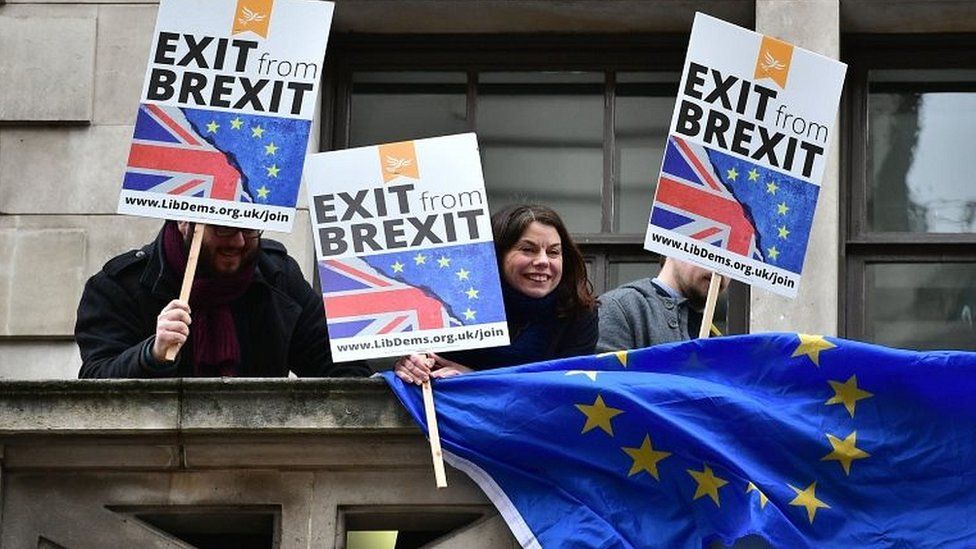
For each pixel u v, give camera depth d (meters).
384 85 15.91
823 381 12.81
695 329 13.71
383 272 12.88
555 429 12.59
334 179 12.98
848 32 15.80
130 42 15.50
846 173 15.66
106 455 12.70
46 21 15.52
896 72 15.82
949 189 15.66
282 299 13.16
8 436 12.62
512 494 12.56
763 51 13.27
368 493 12.67
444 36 15.91
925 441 12.73
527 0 15.70
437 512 12.70
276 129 13.02
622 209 15.69
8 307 15.03
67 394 12.59
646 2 15.67
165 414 12.58
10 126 15.36
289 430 12.58
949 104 15.78
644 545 12.45
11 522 12.67
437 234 12.92
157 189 12.92
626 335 13.57
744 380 12.84
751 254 13.16
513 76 15.92
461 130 15.84
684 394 12.63
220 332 13.02
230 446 12.66
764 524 12.34
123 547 12.66
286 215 12.95
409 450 12.66
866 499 12.63
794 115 13.26
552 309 13.09
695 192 13.19
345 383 12.62
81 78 15.43
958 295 15.45
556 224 13.09
